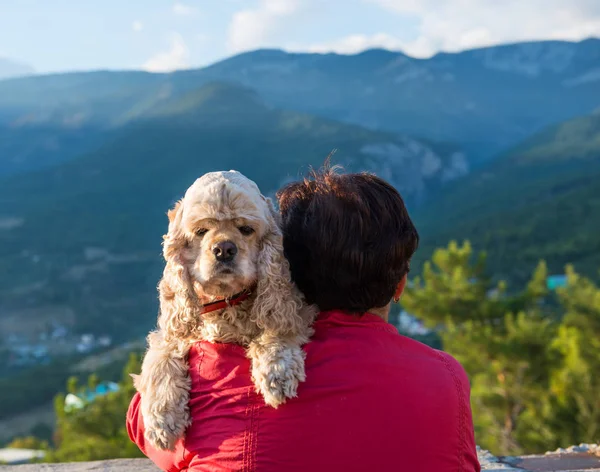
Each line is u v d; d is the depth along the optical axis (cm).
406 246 213
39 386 7156
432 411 194
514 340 1072
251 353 209
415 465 188
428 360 205
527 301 1233
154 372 220
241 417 194
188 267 238
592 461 370
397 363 198
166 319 238
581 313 1059
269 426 190
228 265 224
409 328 4488
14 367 10300
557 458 376
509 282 7400
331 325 213
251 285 229
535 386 1069
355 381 193
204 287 231
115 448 1091
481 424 1139
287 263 227
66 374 7594
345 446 186
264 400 194
